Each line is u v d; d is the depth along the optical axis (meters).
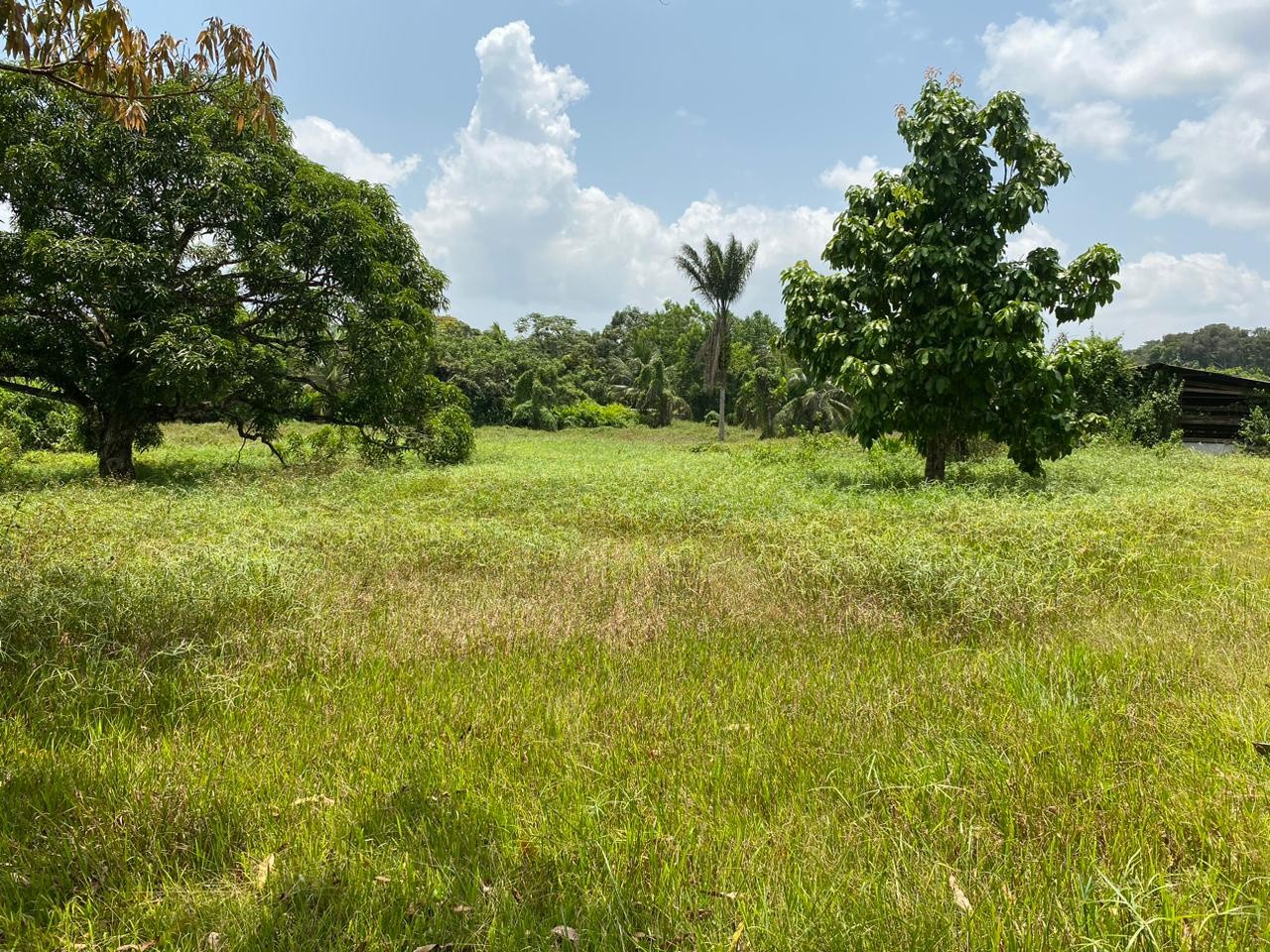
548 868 2.03
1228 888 1.88
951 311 10.24
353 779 2.50
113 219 10.68
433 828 2.20
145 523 6.99
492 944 1.73
